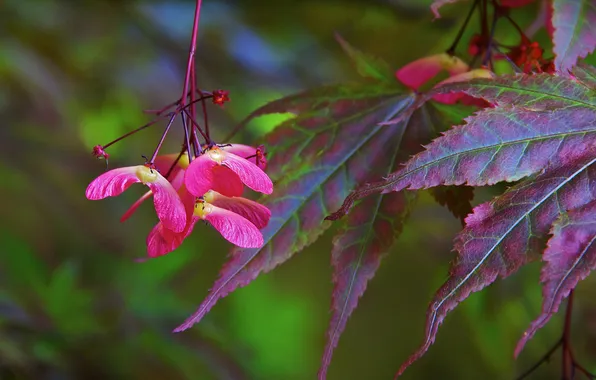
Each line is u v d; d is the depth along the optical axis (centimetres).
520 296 74
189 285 106
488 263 54
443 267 93
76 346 78
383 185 54
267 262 57
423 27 81
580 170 55
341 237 57
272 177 58
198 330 83
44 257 100
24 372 72
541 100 55
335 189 58
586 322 88
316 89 60
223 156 55
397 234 57
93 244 103
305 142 59
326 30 104
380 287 107
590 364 89
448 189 58
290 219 58
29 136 108
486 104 58
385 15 86
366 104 59
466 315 93
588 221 54
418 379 102
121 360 77
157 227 56
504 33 67
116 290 88
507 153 55
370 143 59
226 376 79
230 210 56
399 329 107
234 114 106
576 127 55
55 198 105
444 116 59
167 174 56
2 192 102
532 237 54
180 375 79
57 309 80
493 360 92
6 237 90
